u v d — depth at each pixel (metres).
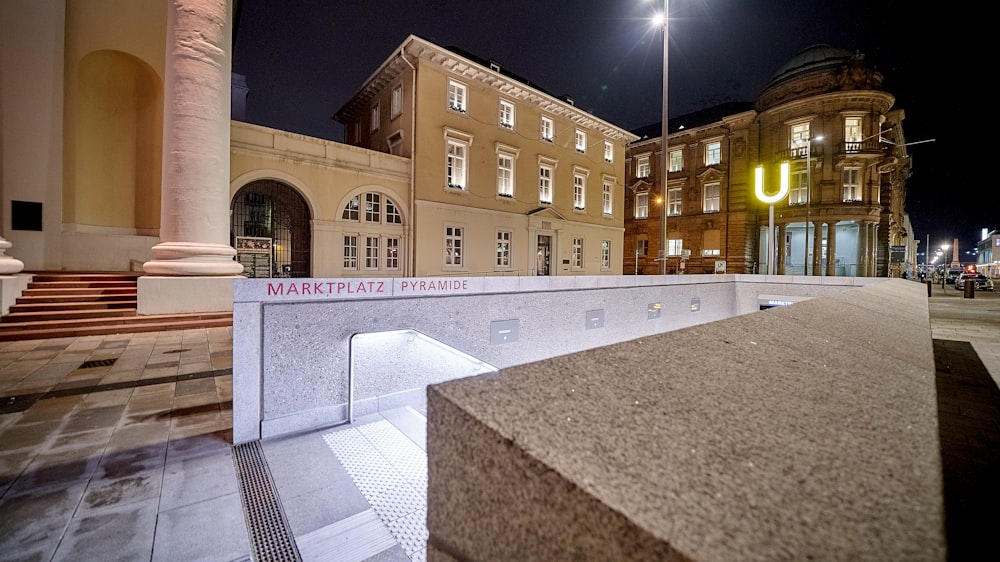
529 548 0.83
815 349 1.77
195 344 8.70
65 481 3.37
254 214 16.70
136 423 4.58
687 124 40.28
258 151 15.92
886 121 33.41
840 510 0.68
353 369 4.65
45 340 8.99
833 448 0.91
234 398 4.04
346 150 18.08
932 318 12.88
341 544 2.67
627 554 0.65
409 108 20.16
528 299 7.42
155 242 14.34
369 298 4.93
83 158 14.11
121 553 2.55
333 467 3.65
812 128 32.16
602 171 29.38
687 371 1.34
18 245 12.30
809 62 33.12
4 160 12.13
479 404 1.01
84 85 14.08
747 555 0.56
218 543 2.66
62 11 12.96
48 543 2.62
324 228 17.44
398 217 20.06
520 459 0.84
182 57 10.80
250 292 4.09
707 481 0.76
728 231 35.69
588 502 0.71
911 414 1.14
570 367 1.28
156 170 15.14
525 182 24.39
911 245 79.69
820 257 32.09
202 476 3.47
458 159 21.62
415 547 2.66
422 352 5.35
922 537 0.60
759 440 0.93
